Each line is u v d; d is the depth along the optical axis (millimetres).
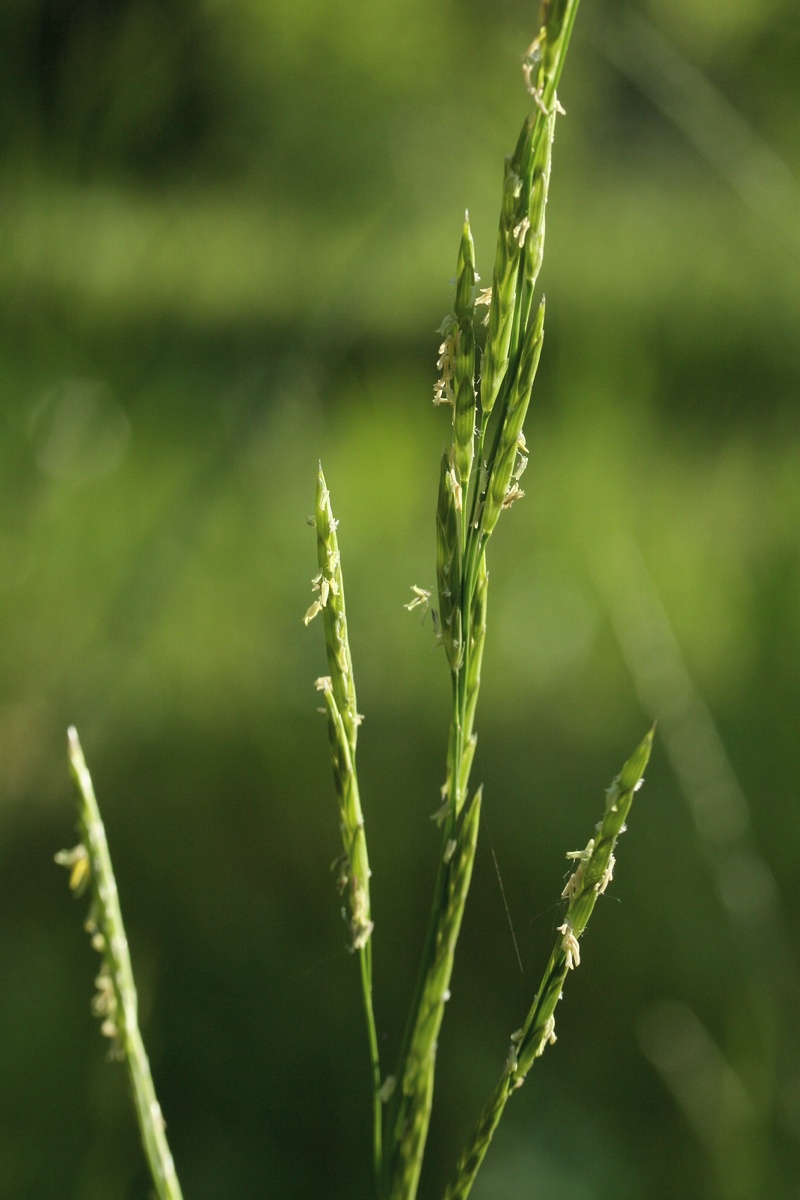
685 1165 635
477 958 825
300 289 1227
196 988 749
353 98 1547
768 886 613
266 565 1265
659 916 842
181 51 1013
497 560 1437
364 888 284
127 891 856
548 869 916
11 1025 665
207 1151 635
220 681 1135
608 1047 737
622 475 1471
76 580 948
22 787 919
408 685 1268
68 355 1015
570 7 270
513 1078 283
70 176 964
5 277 962
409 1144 287
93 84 943
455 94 1723
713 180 1614
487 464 277
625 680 1293
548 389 1603
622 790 279
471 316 275
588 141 1866
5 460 979
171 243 1061
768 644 1078
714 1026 723
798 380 1503
